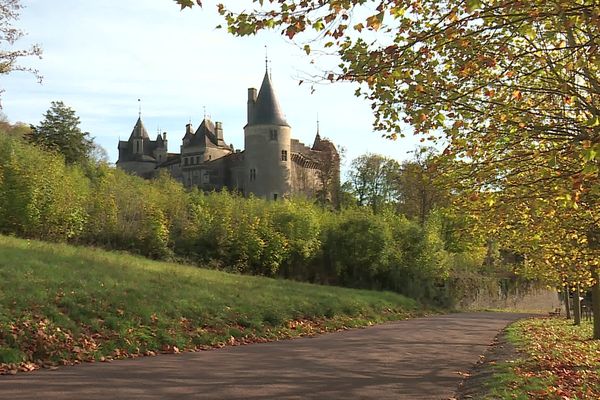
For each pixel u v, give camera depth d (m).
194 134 101.69
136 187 36.91
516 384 9.09
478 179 9.01
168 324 13.66
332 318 21.22
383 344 15.32
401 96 7.84
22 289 12.70
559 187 8.25
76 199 29.91
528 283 54.69
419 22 7.69
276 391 8.34
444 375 10.61
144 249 32.88
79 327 11.59
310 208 44.50
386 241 43.00
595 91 7.61
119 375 9.03
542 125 8.16
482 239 14.30
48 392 7.59
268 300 19.98
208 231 37.09
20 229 27.38
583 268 15.79
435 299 44.09
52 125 57.66
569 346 16.12
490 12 7.11
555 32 7.31
